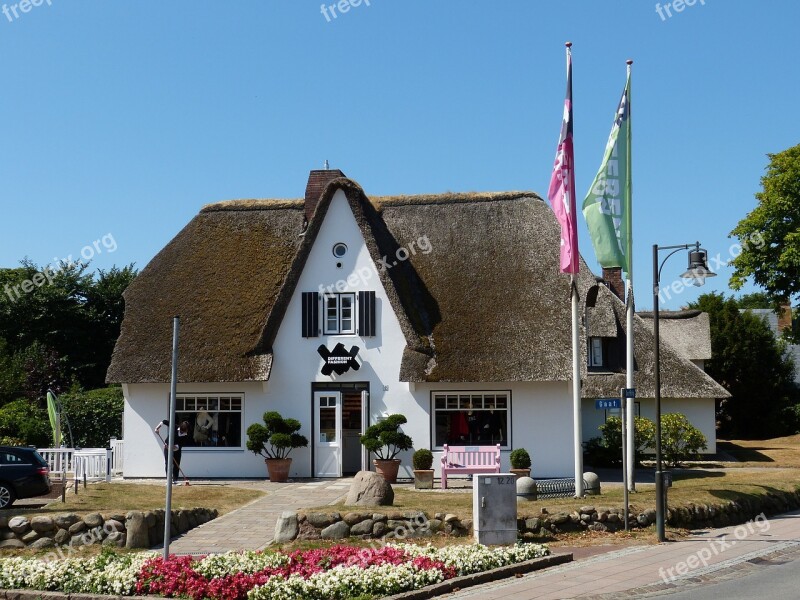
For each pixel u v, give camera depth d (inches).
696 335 1830.7
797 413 2096.5
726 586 546.0
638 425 1298.0
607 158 872.9
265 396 1166.3
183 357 1159.6
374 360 1157.1
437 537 705.0
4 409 1585.9
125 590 541.6
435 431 1144.2
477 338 1144.8
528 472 1080.8
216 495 949.2
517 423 1136.2
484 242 1240.8
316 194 1283.2
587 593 530.0
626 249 872.9
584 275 1177.4
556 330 1132.5
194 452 1158.3
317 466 1149.1
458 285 1205.7
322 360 1162.0
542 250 1213.1
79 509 759.1
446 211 1282.0
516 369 1109.1
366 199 1216.2
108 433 1596.9
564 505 768.9
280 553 608.4
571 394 1133.7
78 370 2239.2
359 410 1167.6
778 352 2139.5
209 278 1237.7
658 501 729.0
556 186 874.1
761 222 1893.5
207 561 574.2
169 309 1213.1
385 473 1107.3
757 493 912.3
